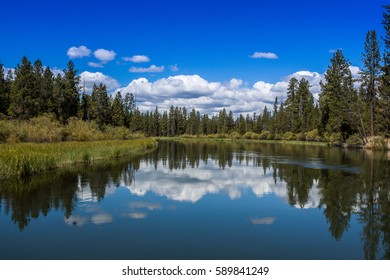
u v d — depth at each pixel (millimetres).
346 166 29859
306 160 35781
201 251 9727
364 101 59469
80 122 69000
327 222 12719
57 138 50312
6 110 81000
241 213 13914
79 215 13320
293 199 16531
